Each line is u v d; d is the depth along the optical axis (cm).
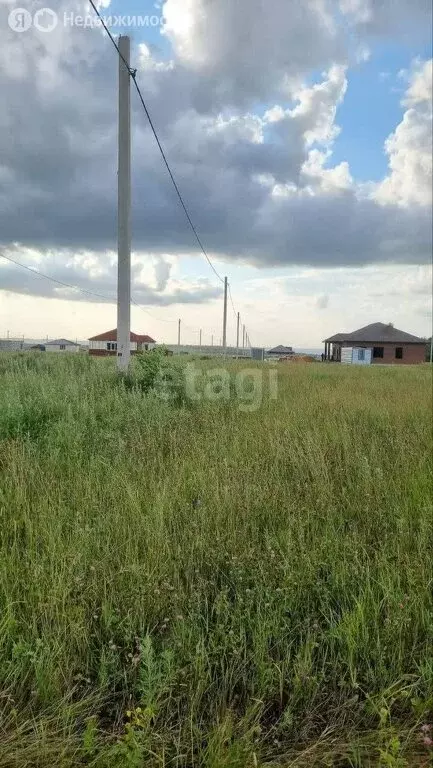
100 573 263
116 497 362
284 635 229
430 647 221
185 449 503
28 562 268
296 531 320
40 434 520
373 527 342
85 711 195
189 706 194
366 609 243
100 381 902
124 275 1030
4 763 169
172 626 231
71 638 219
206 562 280
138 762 164
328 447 524
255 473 415
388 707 191
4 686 201
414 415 724
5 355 1662
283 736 189
